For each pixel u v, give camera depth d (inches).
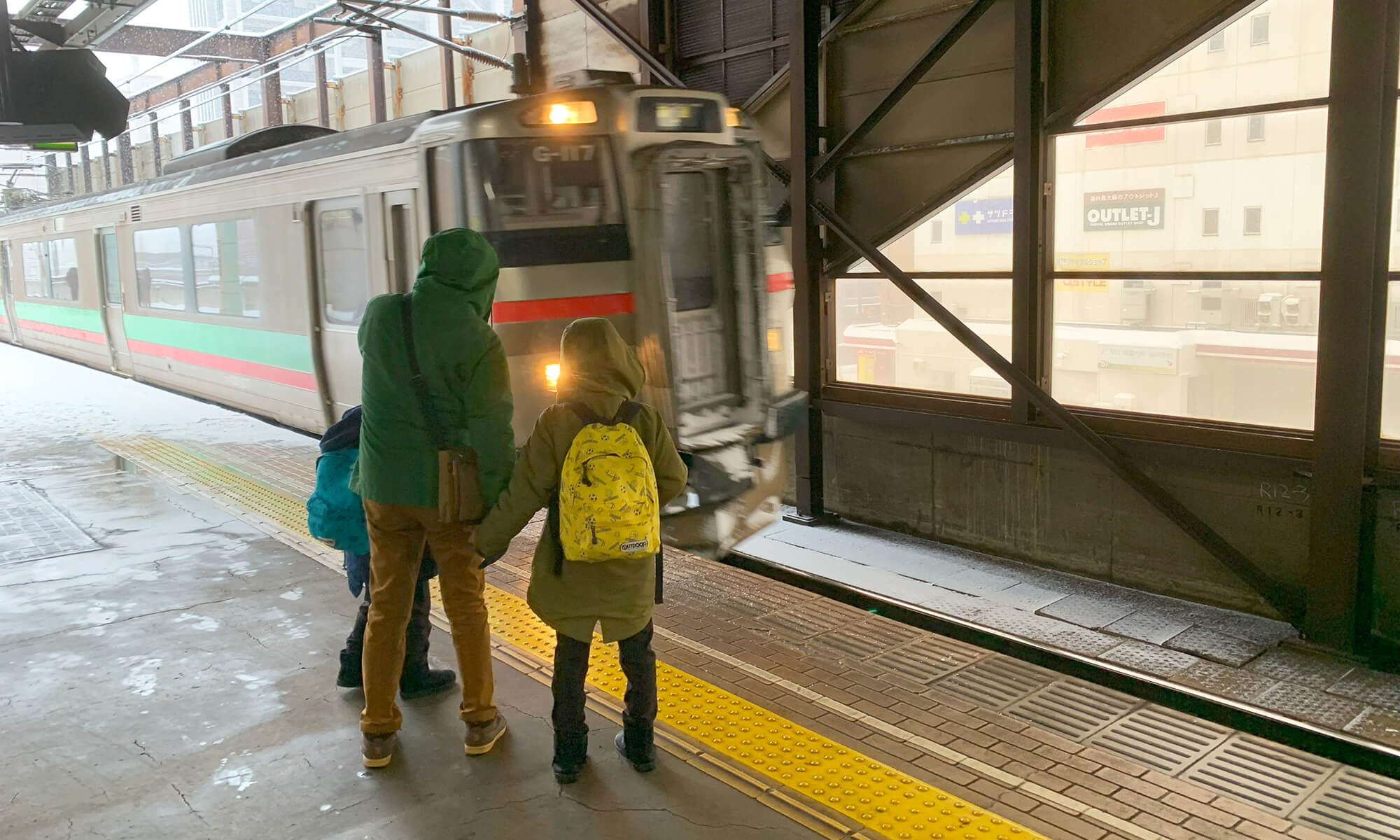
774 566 258.7
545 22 397.4
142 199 456.1
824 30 283.1
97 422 414.0
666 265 235.9
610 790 135.6
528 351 231.3
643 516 128.6
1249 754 150.3
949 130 262.5
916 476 278.7
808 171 282.2
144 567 229.8
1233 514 219.1
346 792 135.6
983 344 247.1
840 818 129.2
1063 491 248.4
